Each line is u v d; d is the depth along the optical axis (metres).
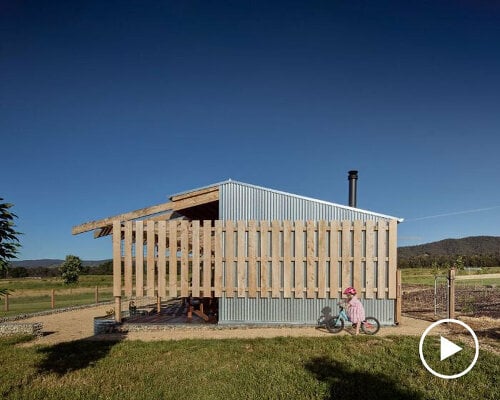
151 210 11.63
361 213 11.53
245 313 11.24
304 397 5.52
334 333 10.18
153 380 6.34
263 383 6.07
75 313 16.72
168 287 11.29
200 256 11.62
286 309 11.23
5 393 5.89
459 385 5.93
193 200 11.72
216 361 7.36
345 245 11.22
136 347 8.67
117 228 11.52
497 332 9.70
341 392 5.66
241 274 11.23
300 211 11.55
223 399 5.48
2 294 7.05
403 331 10.23
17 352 8.44
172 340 9.38
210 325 10.98
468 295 18.33
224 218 11.53
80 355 8.05
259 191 11.62
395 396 5.50
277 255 11.28
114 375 6.67
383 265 11.19
